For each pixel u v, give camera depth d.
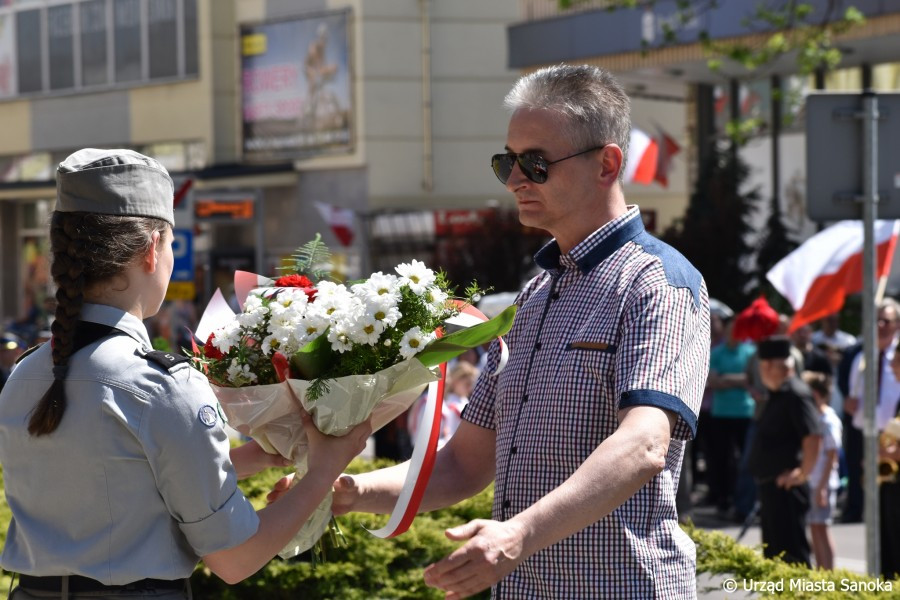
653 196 26.81
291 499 2.76
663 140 22.12
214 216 19.80
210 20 27.28
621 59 18.38
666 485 2.84
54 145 30.14
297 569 5.12
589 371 2.80
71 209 2.63
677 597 2.82
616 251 2.94
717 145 20.67
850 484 11.72
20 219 31.55
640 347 2.71
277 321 2.87
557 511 2.44
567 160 2.94
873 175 5.95
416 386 2.92
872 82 18.58
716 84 20.61
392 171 26.14
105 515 2.56
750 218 19.72
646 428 2.56
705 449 12.64
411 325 2.85
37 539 2.61
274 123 27.00
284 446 2.99
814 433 8.34
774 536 8.48
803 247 11.12
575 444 2.79
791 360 8.54
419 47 26.16
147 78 28.36
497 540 2.37
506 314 2.71
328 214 25.19
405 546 5.29
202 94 27.55
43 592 2.63
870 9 15.17
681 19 14.73
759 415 8.89
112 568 2.55
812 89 19.30
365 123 25.97
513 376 3.00
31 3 30.05
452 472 3.24
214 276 26.61
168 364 2.59
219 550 2.60
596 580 2.76
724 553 4.92
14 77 30.56
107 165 2.63
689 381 2.72
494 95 26.48
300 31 26.55
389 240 25.16
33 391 2.66
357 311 2.79
